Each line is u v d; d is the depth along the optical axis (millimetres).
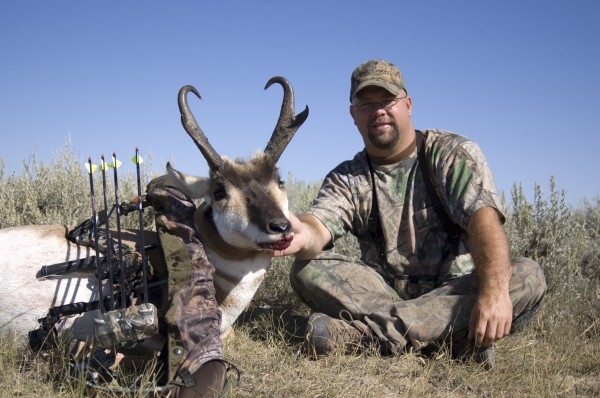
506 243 1723
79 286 1648
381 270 2070
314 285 1940
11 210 2549
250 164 1701
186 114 1666
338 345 1807
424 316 1793
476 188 1836
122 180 3021
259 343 1946
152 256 1592
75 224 2635
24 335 1686
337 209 2033
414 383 1603
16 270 1670
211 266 1506
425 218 1971
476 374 1710
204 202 1698
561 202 2666
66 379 1454
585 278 2633
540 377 1663
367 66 1983
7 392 1418
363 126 1989
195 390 1314
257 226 1580
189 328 1367
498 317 1628
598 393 1632
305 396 1526
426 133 2057
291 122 1785
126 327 1381
